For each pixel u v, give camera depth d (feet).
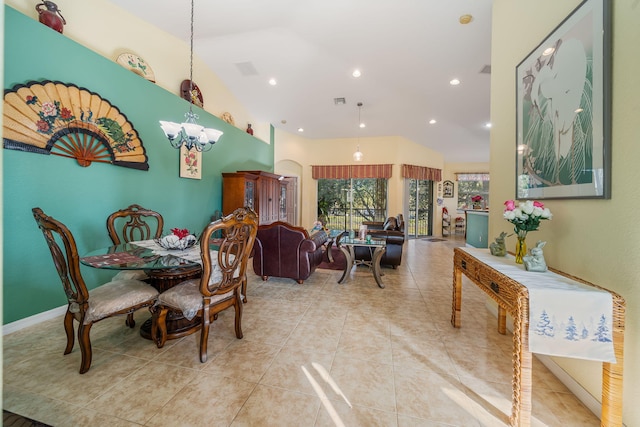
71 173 8.32
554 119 5.90
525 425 4.47
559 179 5.78
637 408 4.24
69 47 8.13
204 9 10.21
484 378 5.75
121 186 9.84
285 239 11.40
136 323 8.04
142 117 10.54
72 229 8.38
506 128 8.13
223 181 15.55
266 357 6.42
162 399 5.10
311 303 9.64
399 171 23.75
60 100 7.92
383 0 9.38
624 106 4.40
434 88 14.88
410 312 8.93
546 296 4.45
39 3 7.75
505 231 8.22
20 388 5.31
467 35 10.62
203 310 6.21
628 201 4.35
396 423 4.65
